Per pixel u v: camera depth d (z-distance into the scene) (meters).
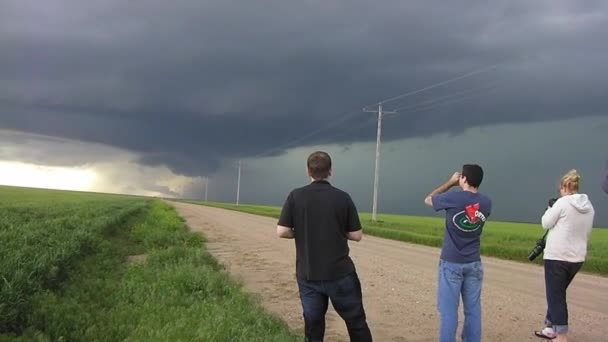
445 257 6.39
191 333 6.84
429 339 8.14
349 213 5.97
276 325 7.89
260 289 12.25
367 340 6.10
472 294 6.37
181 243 19.83
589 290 13.16
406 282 13.54
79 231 16.22
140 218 37.81
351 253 21.08
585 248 7.64
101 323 7.34
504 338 8.23
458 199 6.30
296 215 6.04
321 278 5.88
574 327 9.02
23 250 10.56
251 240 25.67
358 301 6.05
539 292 12.38
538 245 8.26
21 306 7.13
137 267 12.33
